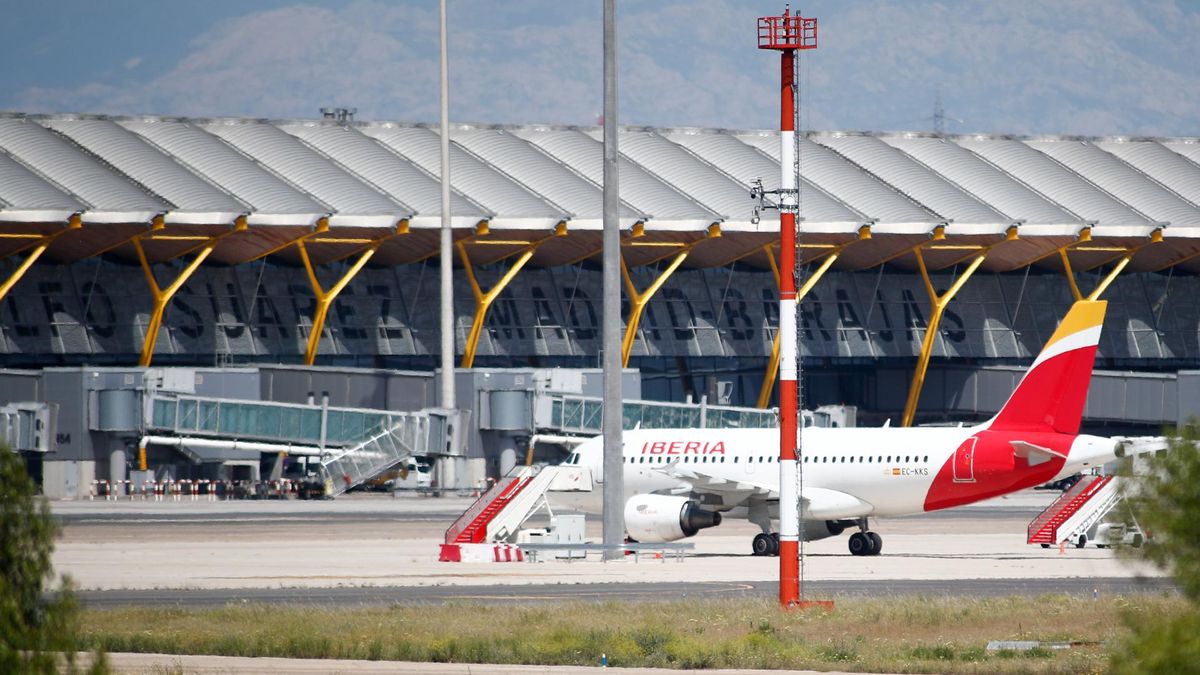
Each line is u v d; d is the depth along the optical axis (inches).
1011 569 6471.5
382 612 4702.3
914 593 5403.5
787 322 4884.4
